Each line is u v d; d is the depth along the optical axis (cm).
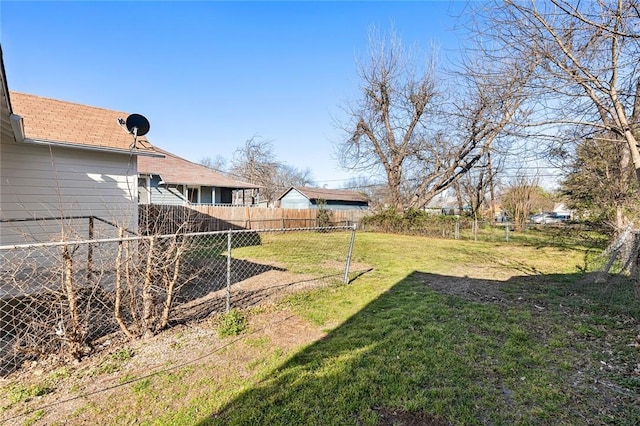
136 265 306
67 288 254
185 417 195
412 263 766
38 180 555
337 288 507
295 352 283
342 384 232
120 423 189
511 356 280
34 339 265
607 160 711
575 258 866
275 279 564
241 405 207
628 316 382
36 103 676
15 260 445
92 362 255
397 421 195
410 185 1827
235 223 1452
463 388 230
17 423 187
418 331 333
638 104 409
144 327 303
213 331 323
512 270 694
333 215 1844
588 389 230
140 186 1499
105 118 738
